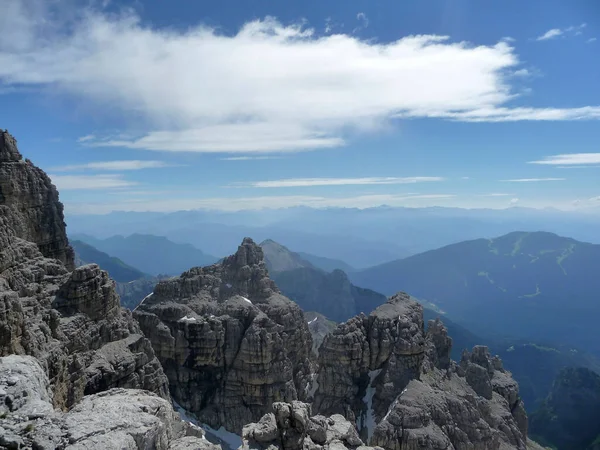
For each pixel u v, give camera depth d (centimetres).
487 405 16462
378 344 17588
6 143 12681
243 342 17288
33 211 13112
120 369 10769
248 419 16575
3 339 6581
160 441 4166
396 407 14325
